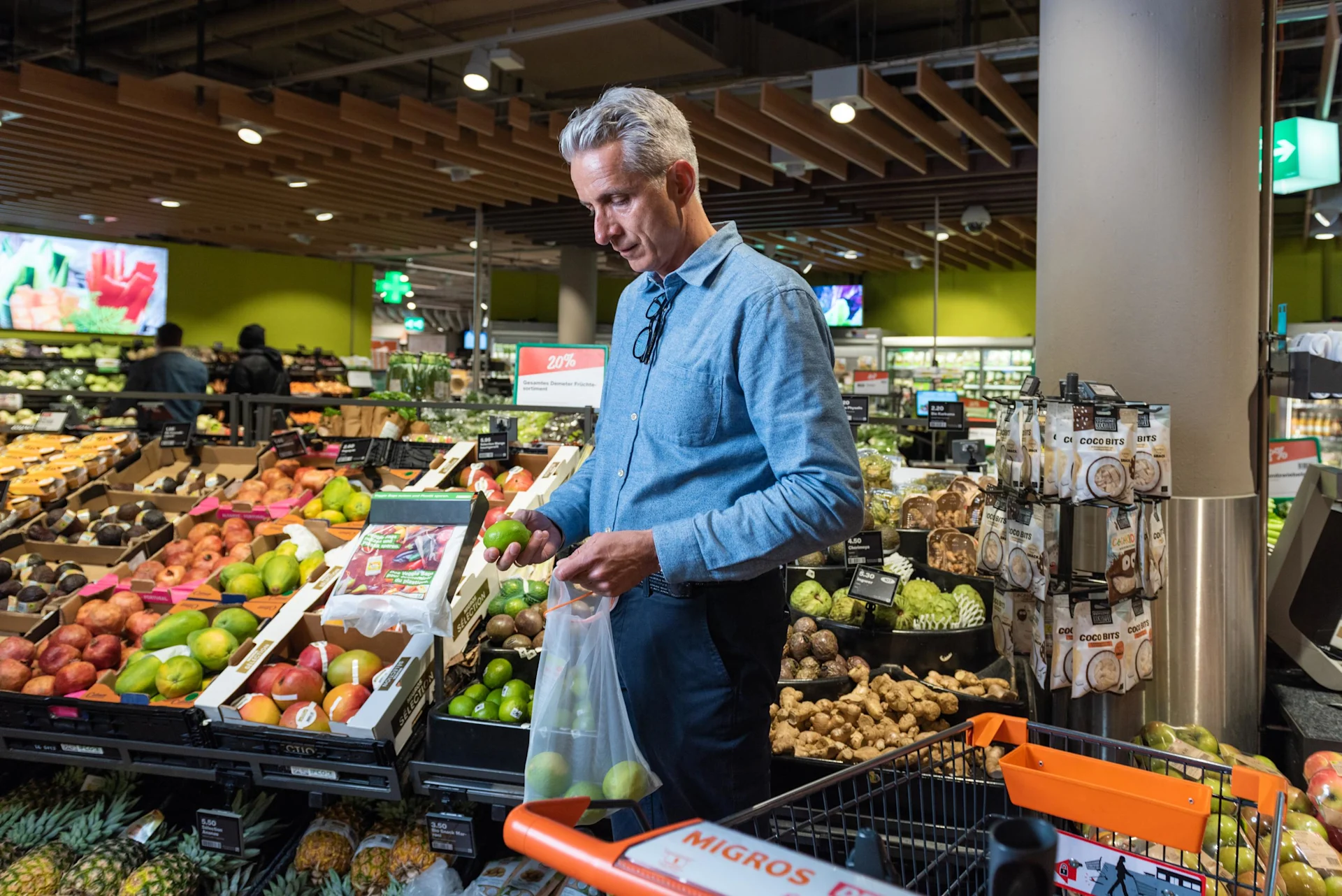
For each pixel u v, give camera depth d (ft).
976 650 8.30
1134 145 7.76
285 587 8.11
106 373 31.55
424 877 7.03
